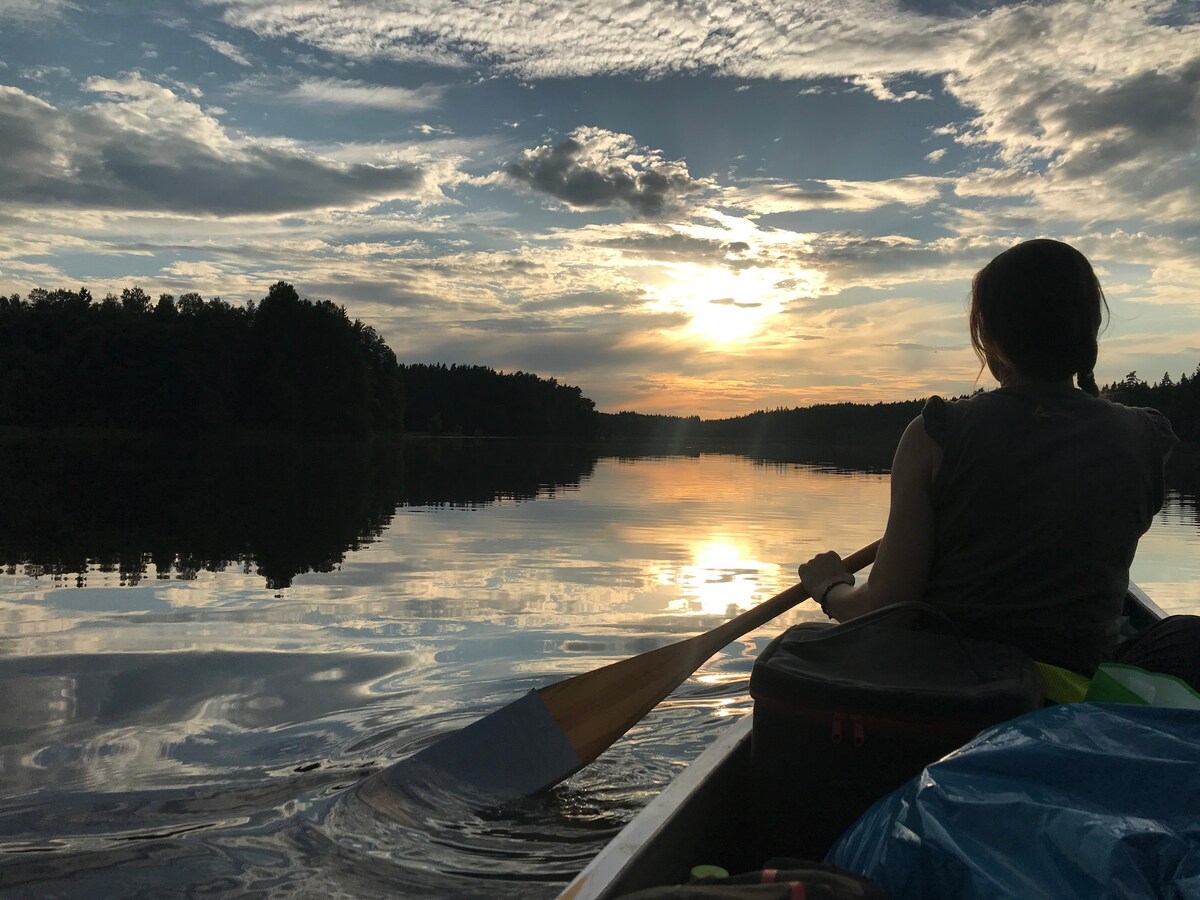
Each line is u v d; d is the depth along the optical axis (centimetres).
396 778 264
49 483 1509
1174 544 816
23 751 290
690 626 472
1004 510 145
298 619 480
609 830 245
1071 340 150
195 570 638
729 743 169
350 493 1434
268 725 316
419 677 374
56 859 221
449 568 655
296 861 222
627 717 257
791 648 143
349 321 6191
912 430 153
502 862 225
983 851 94
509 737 264
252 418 5916
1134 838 88
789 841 136
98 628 455
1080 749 101
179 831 237
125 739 301
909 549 152
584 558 710
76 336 5962
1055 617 144
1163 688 123
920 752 125
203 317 6141
